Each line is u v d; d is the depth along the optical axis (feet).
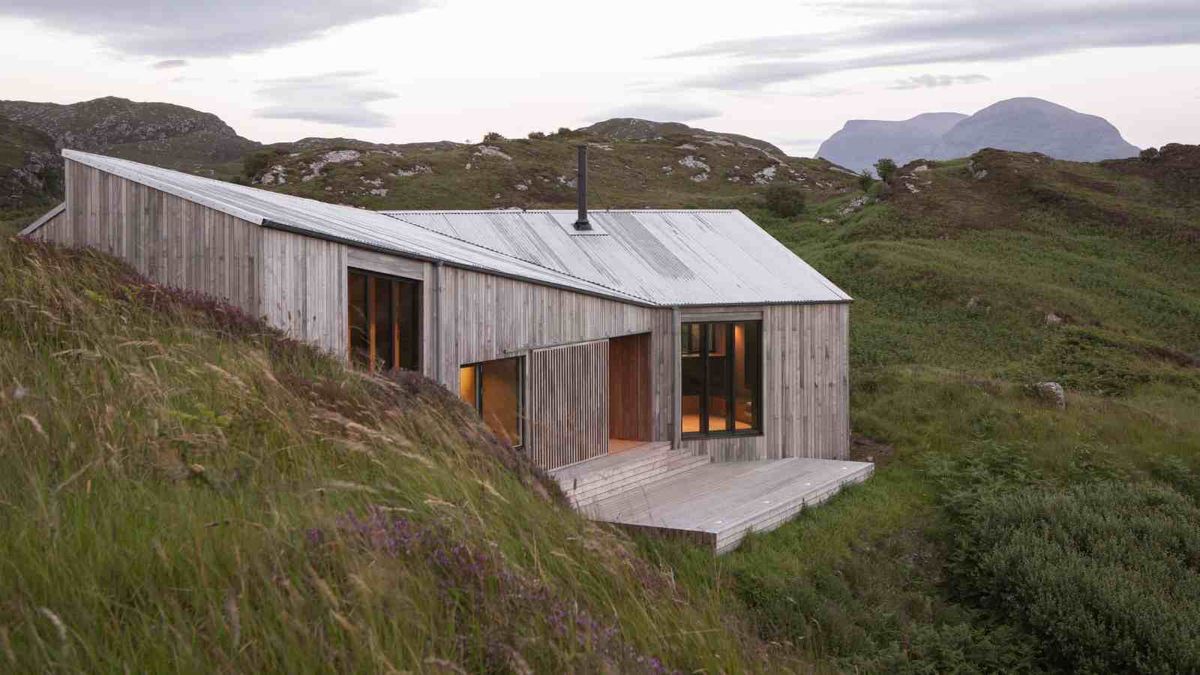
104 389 22.07
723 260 69.00
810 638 35.14
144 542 14.76
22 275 30.50
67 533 14.62
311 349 34.27
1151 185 169.89
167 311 32.12
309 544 15.61
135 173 39.17
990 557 43.70
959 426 68.18
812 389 64.39
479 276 45.44
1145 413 72.38
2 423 18.19
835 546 45.62
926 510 53.36
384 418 28.40
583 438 53.78
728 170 234.79
